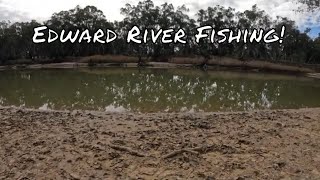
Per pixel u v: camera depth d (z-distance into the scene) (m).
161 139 7.54
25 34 73.19
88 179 5.64
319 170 6.02
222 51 77.50
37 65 64.69
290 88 28.17
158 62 71.06
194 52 79.06
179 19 78.75
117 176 5.75
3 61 69.88
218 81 34.56
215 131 8.30
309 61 78.00
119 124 9.03
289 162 6.34
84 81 29.94
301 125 9.04
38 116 10.24
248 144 7.30
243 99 19.38
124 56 72.88
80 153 6.70
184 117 10.27
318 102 18.81
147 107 15.72
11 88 23.41
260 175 5.80
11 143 7.28
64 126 8.80
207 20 75.25
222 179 5.63
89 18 76.06
